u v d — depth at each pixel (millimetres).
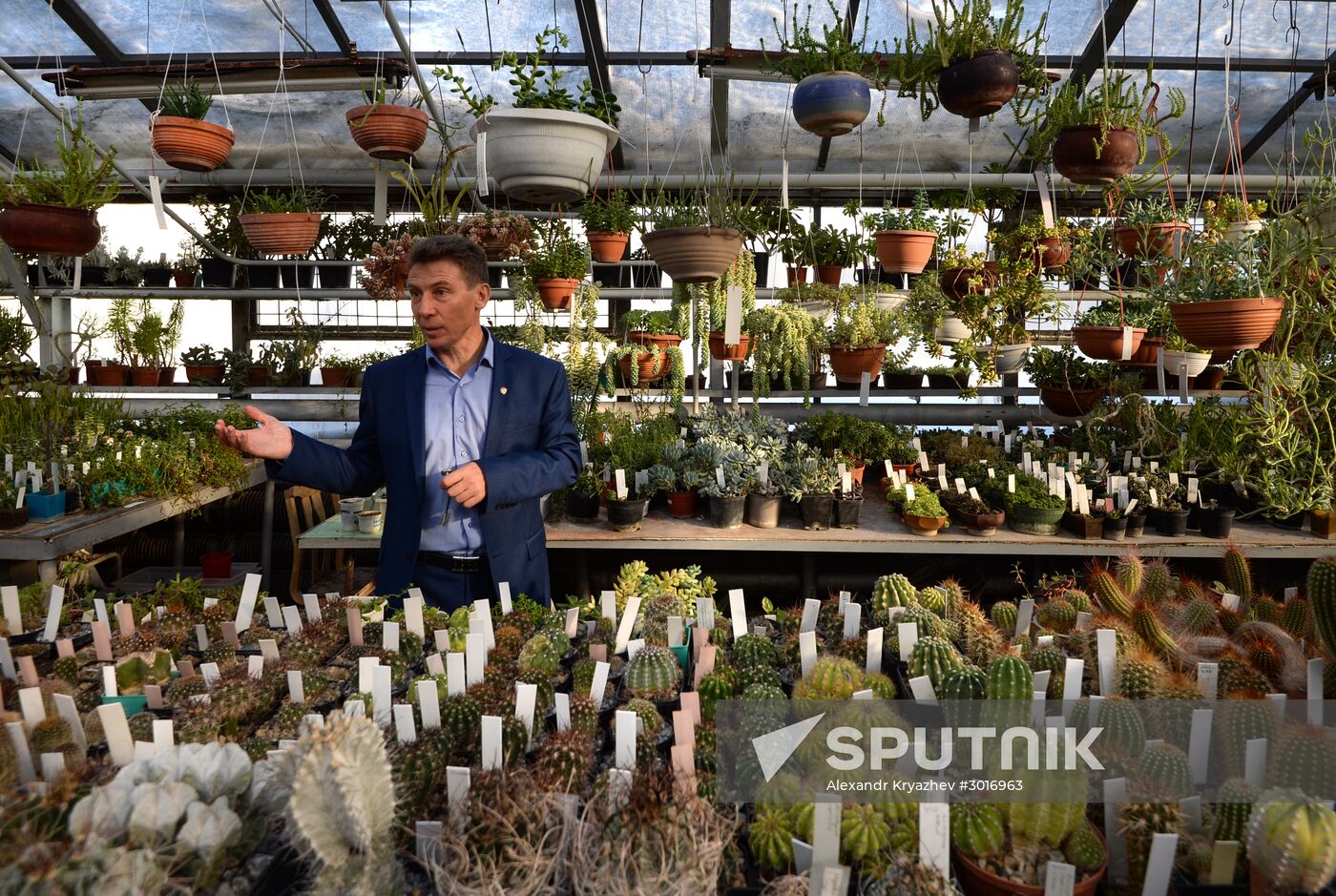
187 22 4992
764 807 1194
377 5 4832
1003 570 4438
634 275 6270
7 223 3783
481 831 1090
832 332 5238
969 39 2832
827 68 3131
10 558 3645
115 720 1274
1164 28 4789
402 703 1538
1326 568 1492
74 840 932
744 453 4273
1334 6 4562
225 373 6246
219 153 3900
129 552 5418
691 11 4824
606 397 5461
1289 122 5355
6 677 1726
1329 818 992
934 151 5863
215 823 1002
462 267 2322
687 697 1495
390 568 2490
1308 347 3420
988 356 4402
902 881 1048
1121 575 2189
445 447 2512
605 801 1141
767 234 5602
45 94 5363
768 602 2244
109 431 4863
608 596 2068
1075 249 4383
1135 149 3207
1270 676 1611
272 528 5469
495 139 3115
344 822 962
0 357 5188
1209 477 4266
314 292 5961
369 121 3596
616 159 5957
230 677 1685
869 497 4766
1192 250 3396
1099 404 5023
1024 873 1118
